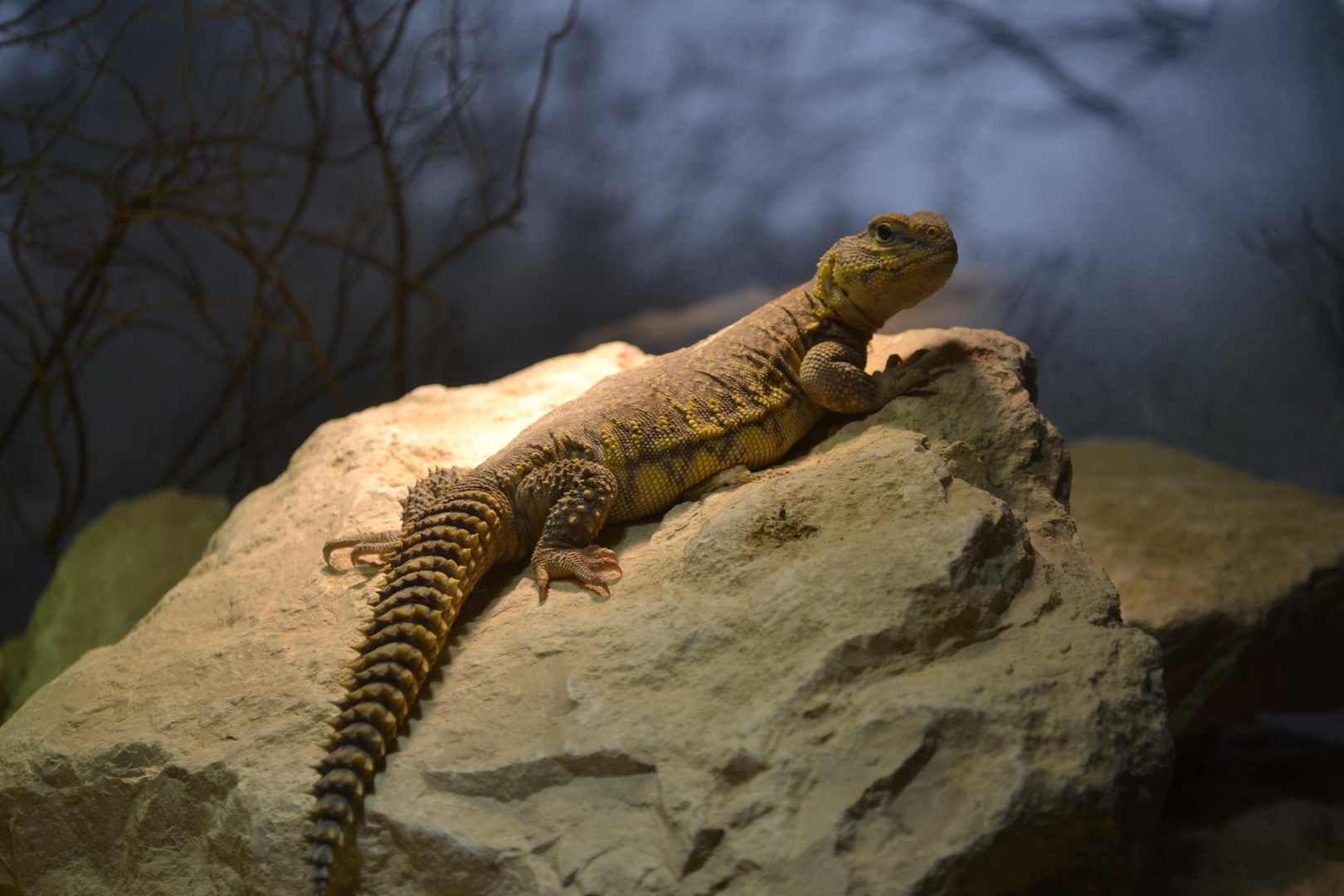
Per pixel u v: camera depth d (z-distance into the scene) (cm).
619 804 69
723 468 80
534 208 205
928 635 70
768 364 81
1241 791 94
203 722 74
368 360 142
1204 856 88
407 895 70
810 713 69
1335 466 149
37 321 168
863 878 66
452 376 193
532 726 71
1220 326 155
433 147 180
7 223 154
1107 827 68
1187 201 163
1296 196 153
